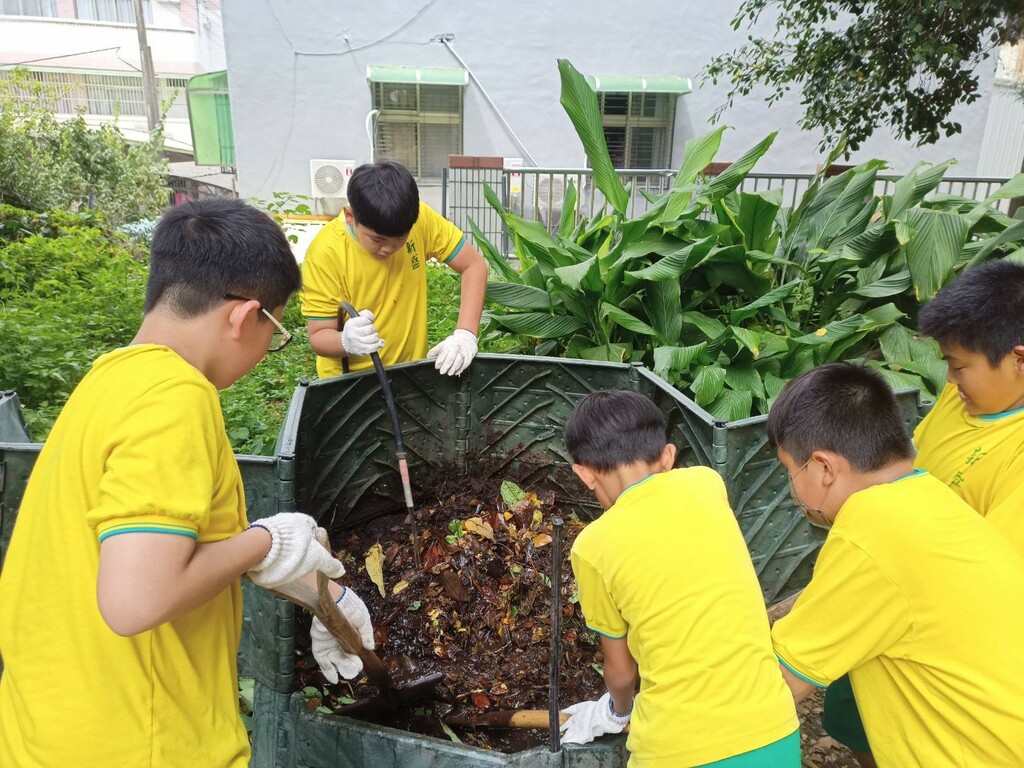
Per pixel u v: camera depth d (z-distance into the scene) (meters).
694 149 4.07
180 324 1.20
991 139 12.61
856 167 4.18
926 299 3.49
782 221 4.34
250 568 1.27
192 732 1.22
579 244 4.07
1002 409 1.69
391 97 11.24
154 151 11.60
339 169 11.24
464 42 11.11
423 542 2.62
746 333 3.20
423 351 3.02
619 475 1.66
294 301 5.97
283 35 10.78
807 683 1.51
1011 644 1.33
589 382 2.78
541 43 11.21
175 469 1.07
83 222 8.09
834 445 1.49
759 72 6.73
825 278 3.88
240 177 11.24
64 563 1.15
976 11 5.12
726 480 2.18
